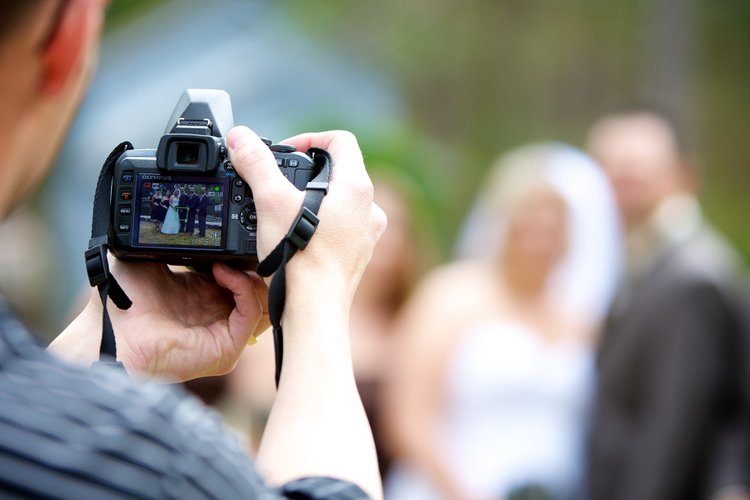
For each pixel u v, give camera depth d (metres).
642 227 5.18
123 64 14.00
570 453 5.11
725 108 26.95
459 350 5.18
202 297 1.91
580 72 26.08
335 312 1.55
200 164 1.81
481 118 25.53
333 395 1.45
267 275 1.62
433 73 25.59
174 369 1.83
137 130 13.66
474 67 25.83
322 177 1.71
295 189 1.67
